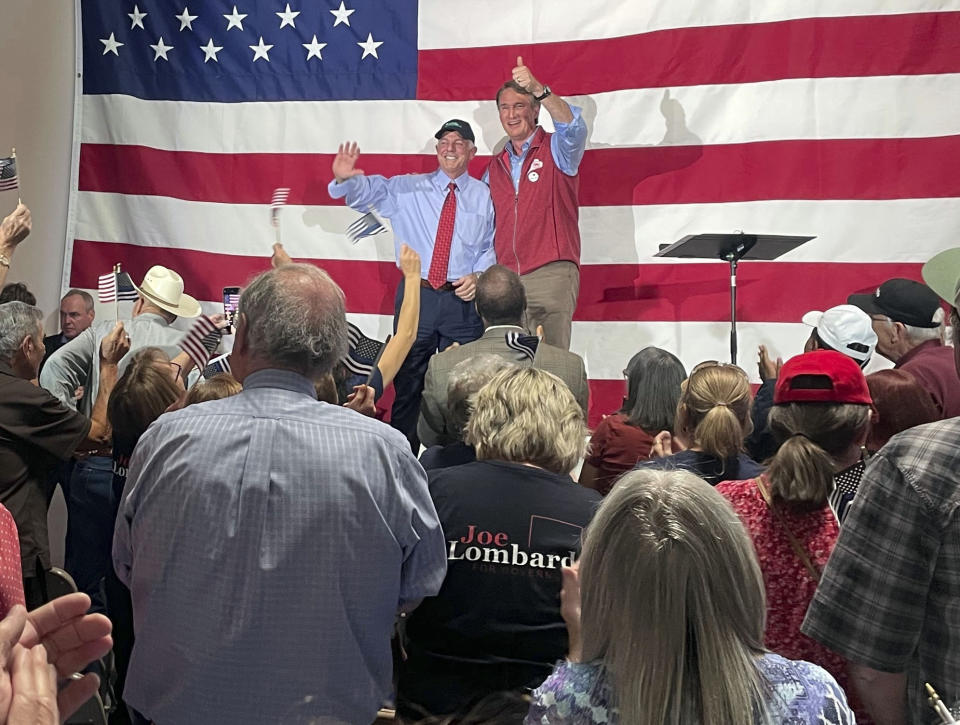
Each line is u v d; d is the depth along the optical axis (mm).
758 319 4977
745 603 1148
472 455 2592
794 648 1845
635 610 1133
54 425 3203
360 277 5453
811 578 1851
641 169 5086
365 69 5422
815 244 4887
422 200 5340
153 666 1812
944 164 4715
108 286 5168
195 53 5598
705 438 2348
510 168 5215
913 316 4020
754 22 4906
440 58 5332
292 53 5504
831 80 4824
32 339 3332
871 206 4809
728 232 4984
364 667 1832
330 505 1779
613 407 5164
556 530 1921
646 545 1138
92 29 5680
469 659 1923
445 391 3639
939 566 1477
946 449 1479
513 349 3736
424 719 1048
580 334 5215
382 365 4391
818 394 2082
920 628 1510
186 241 5613
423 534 1865
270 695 1761
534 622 1896
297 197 5520
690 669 1122
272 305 1884
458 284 5266
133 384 3018
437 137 5277
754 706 1096
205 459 1794
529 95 5113
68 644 946
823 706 1110
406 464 1867
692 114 5008
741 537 1175
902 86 4746
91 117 5691
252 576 1754
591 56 5129
